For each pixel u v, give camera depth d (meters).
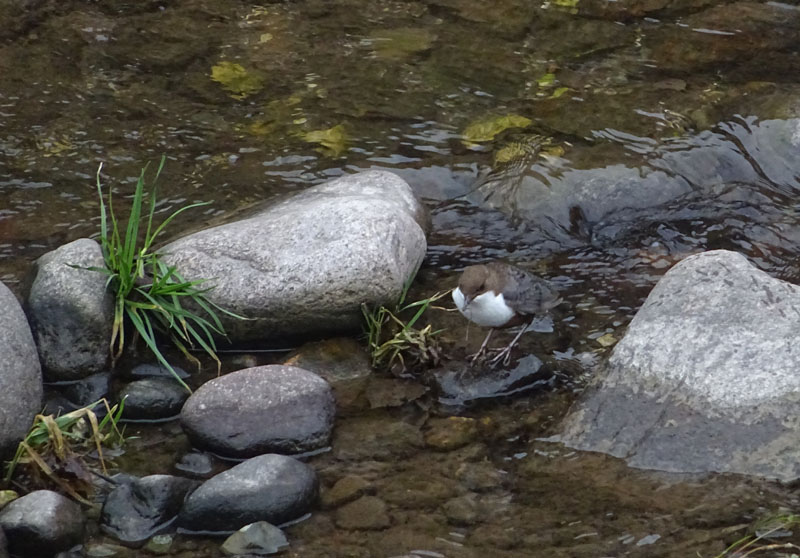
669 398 7.76
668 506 7.05
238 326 8.80
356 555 6.76
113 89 12.95
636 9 14.38
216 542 6.90
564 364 8.81
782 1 14.42
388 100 12.67
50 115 12.45
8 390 7.56
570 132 11.90
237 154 11.80
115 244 10.23
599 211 10.87
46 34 13.98
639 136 11.73
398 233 9.12
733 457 7.32
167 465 7.66
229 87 12.98
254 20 14.41
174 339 8.80
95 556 6.75
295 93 12.85
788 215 10.82
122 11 14.56
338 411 8.22
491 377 8.51
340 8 14.66
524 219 10.84
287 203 10.18
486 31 14.00
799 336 7.89
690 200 11.01
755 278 8.39
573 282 10.00
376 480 7.48
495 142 11.84
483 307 8.57
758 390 7.61
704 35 13.70
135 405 8.13
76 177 11.43
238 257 8.91
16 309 7.98
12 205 10.95
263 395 7.80
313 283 8.69
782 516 6.83
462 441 7.89
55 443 7.37
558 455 7.67
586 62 13.25
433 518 7.09
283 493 7.02
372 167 11.52
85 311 8.45
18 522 6.65
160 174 11.47
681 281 8.49
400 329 8.95
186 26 14.24
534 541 6.83
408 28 14.14
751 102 12.17
